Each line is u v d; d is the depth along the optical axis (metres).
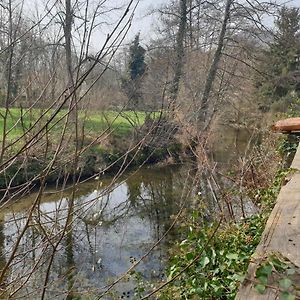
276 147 8.58
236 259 2.89
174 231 9.34
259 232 3.57
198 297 3.13
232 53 17.94
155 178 14.15
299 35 22.83
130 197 12.60
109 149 10.56
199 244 3.32
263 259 1.38
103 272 7.08
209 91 16.59
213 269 3.21
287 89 21.22
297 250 1.47
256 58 17.45
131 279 6.62
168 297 3.43
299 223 1.72
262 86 19.11
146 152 14.98
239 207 6.43
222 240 3.43
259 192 6.21
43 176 1.94
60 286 6.20
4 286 2.50
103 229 9.30
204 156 8.48
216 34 17.39
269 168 7.37
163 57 13.00
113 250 8.17
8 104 1.87
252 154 8.44
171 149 14.54
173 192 12.77
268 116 14.76
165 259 7.81
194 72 16.78
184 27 16.97
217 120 13.59
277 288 1.26
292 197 2.15
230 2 17.12
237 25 17.31
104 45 1.67
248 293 1.28
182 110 11.73
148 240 8.98
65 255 7.42
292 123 3.77
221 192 6.54
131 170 14.76
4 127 1.88
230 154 12.92
